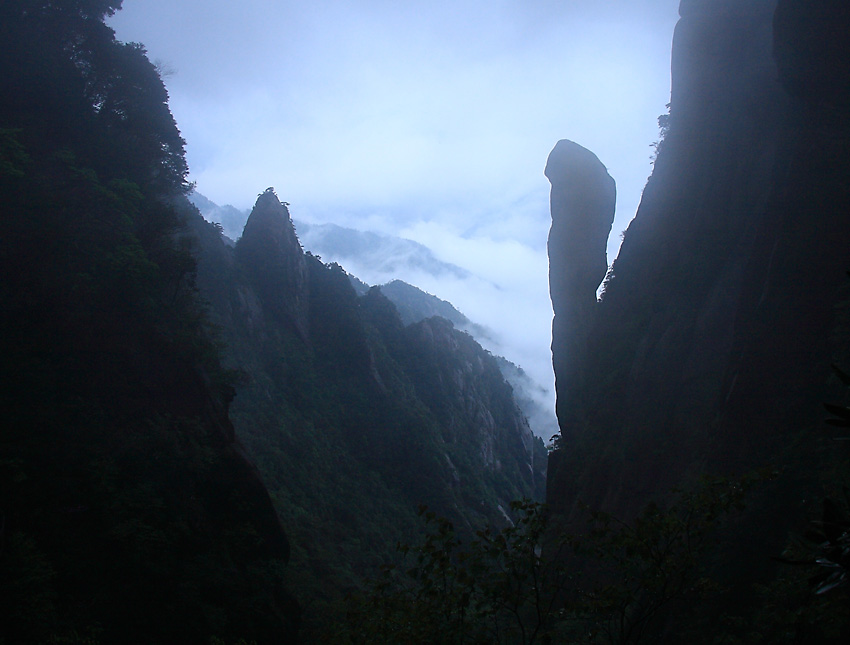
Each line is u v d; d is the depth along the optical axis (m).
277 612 24.80
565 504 31.56
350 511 67.19
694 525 7.52
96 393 22.56
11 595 14.88
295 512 57.72
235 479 26.69
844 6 13.89
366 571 54.75
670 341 22.98
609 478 25.33
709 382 20.14
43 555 16.27
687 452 19.83
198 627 20.19
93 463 19.97
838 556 3.47
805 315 14.69
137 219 30.12
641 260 30.67
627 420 24.42
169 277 28.84
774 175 17.83
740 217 21.77
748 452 15.00
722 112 24.19
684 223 25.69
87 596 17.77
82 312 23.36
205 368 29.91
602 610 7.38
